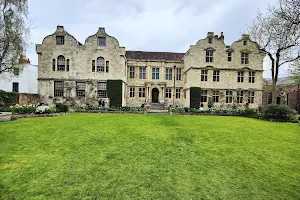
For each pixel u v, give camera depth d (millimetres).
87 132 11586
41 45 28828
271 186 5617
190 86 30312
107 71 29344
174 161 7375
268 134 12367
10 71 22156
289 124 17047
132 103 34312
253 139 10938
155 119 17594
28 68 36656
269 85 35969
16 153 7852
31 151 8141
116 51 29422
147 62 34500
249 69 30828
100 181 5688
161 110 28391
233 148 9156
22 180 5637
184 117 19875
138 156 7805
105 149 8570
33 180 5652
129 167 6715
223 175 6277
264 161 7574
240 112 23594
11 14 20047
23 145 8914
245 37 30781
